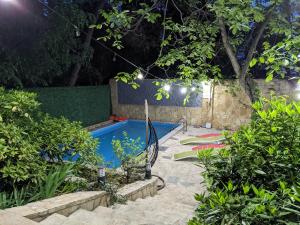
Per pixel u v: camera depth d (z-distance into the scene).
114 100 14.52
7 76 7.57
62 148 4.34
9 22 7.79
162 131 12.55
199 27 5.13
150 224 3.07
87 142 4.61
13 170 3.32
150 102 13.66
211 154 1.97
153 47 13.52
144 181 5.18
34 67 8.59
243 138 1.89
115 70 14.76
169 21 4.86
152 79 13.36
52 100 10.37
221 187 1.82
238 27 3.88
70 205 3.06
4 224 2.20
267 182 1.69
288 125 1.77
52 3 8.62
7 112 4.09
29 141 4.01
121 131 12.91
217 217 1.41
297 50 3.09
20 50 8.34
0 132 3.51
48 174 3.88
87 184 4.11
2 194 3.24
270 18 4.72
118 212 3.54
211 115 12.33
